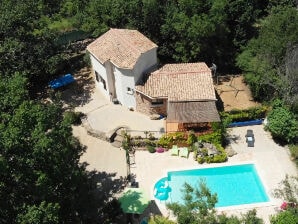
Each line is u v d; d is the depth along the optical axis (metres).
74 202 33.72
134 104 49.81
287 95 45.56
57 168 30.84
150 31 54.91
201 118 44.81
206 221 28.27
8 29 49.31
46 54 52.72
